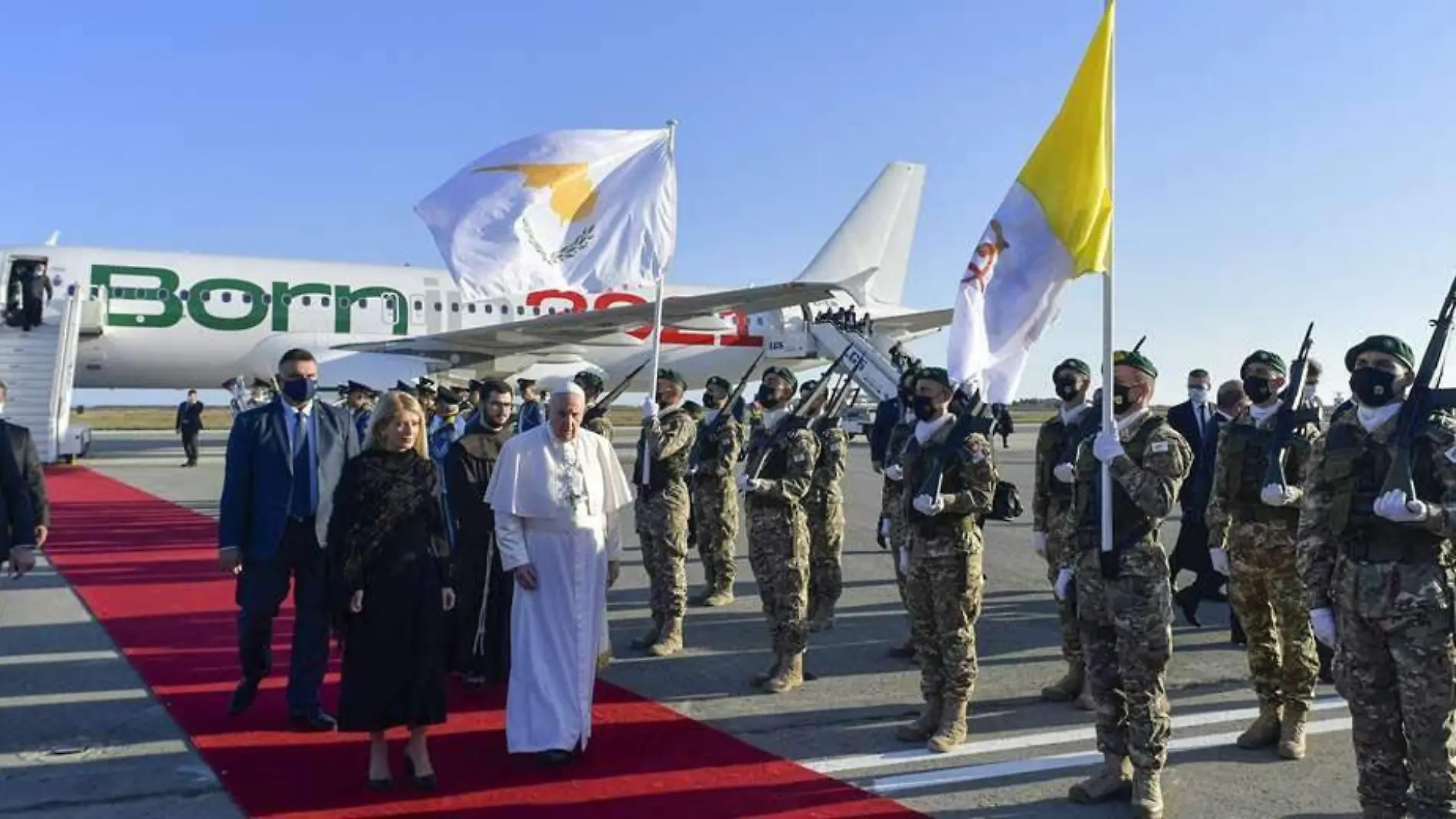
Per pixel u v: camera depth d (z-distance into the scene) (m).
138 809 4.05
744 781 4.41
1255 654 4.96
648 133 7.20
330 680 6.12
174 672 6.08
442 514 4.49
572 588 4.63
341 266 21.62
